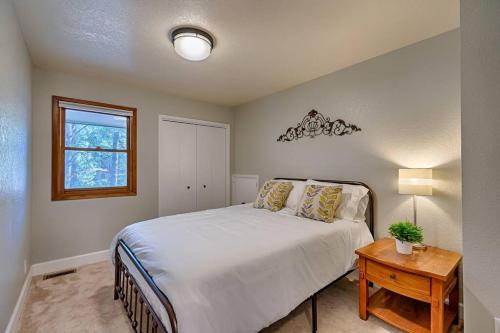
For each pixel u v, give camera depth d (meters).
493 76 0.85
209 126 3.97
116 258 2.01
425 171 1.87
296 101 3.15
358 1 1.57
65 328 1.68
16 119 1.75
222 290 1.17
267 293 1.35
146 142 3.29
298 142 3.12
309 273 1.62
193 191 3.76
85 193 2.85
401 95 2.17
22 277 2.02
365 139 2.43
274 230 1.86
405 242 1.73
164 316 1.09
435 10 1.65
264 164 3.65
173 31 1.91
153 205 3.35
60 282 2.35
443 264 1.57
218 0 1.56
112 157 3.07
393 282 1.60
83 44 2.10
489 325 0.85
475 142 0.89
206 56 2.07
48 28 1.85
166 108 3.46
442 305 1.41
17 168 1.80
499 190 0.84
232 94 3.50
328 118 2.77
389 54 2.25
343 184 2.50
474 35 0.89
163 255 1.35
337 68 2.61
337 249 1.89
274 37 1.99
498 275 0.83
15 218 1.75
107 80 2.93
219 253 1.36
